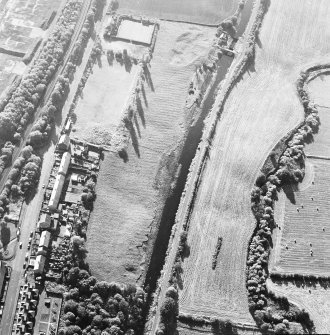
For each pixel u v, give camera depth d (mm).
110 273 159000
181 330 148375
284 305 152375
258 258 160375
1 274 152625
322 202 174500
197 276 157625
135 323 150000
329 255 163250
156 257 163375
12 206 168125
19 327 145875
